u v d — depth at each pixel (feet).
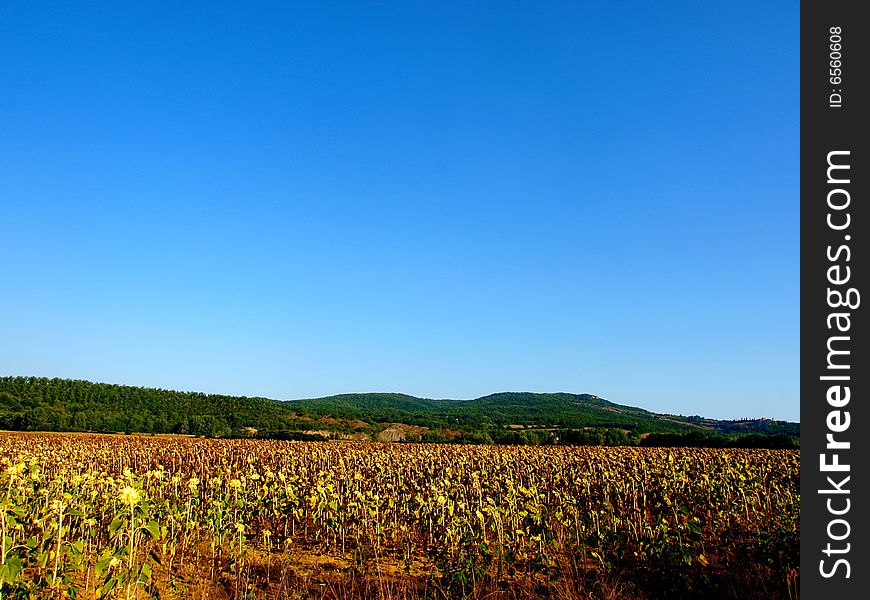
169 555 46.73
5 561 28.37
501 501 67.67
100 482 57.82
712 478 85.30
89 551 41.01
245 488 73.61
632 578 42.04
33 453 118.73
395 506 64.18
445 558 45.44
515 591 39.63
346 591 39.73
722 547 49.55
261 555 49.52
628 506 71.77
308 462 127.34
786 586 37.81
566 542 52.13
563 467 111.24
